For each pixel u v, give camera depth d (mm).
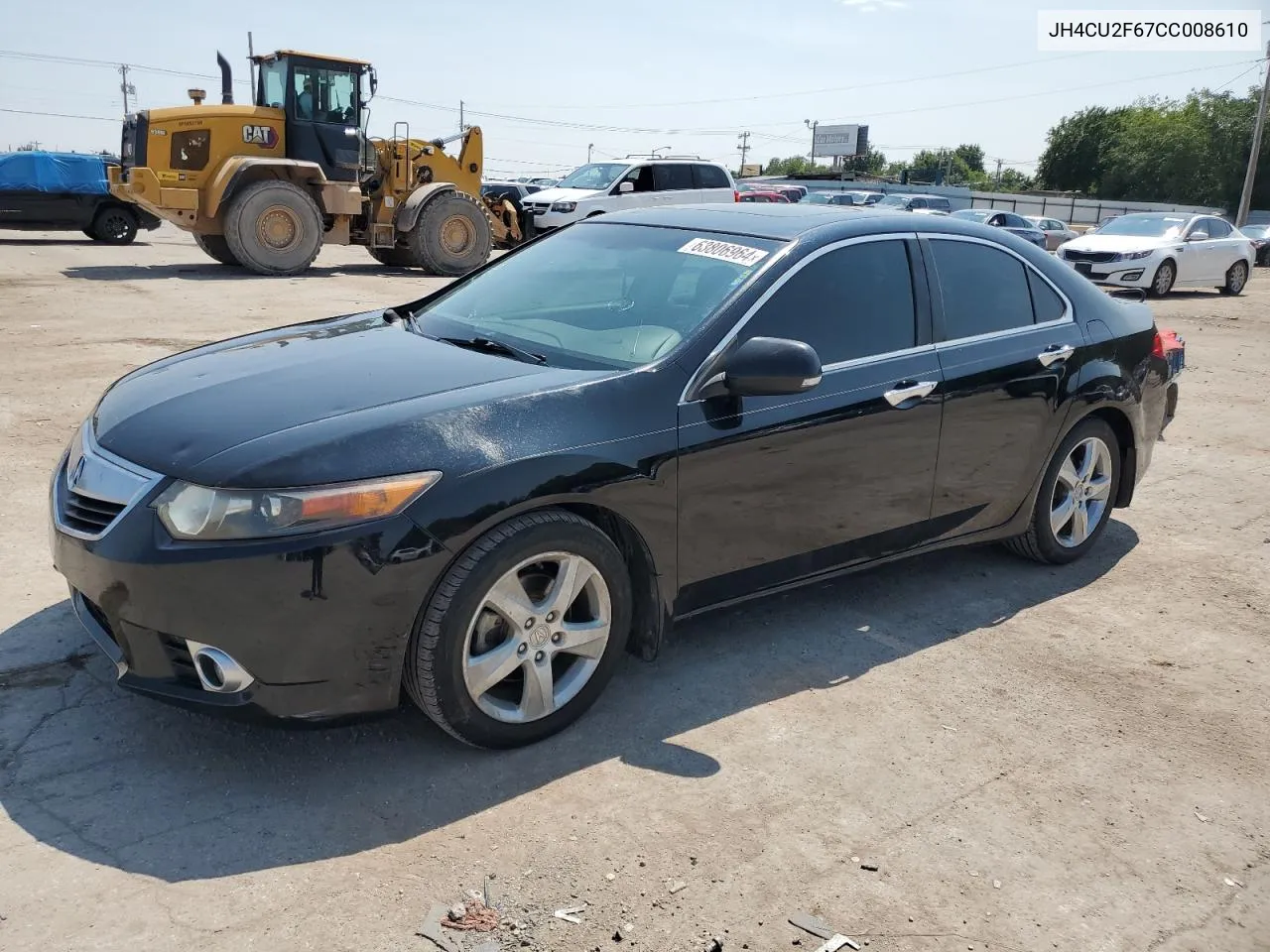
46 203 21203
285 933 2396
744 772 3152
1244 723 3609
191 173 16016
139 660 2863
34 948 2303
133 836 2705
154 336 10062
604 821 2875
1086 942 2529
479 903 2525
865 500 3957
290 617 2732
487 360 3500
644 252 4090
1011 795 3113
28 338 9656
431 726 3316
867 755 3287
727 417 3465
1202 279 19391
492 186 29766
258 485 2717
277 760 3084
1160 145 67438
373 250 19328
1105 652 4121
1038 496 4715
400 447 2865
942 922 2562
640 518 3285
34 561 4383
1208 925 2615
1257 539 5531
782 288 3730
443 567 2875
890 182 65375
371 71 16906
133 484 2861
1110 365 4809
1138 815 3049
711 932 2479
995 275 4523
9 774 2939
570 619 3303
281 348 3730
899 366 3992
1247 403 9141
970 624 4328
